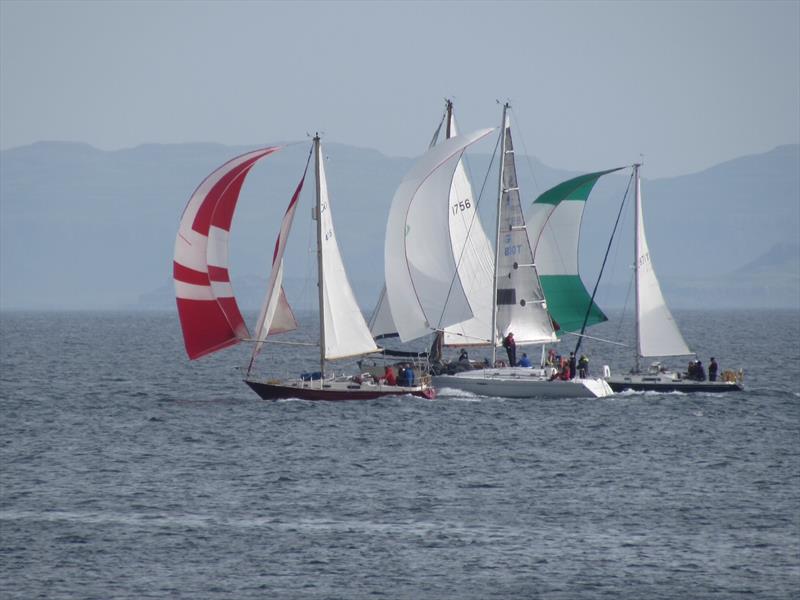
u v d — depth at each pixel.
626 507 158.00
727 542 142.62
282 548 139.12
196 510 155.12
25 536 143.00
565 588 127.25
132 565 133.25
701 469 182.50
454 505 158.50
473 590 126.44
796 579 130.00
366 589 126.56
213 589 126.25
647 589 127.06
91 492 164.62
